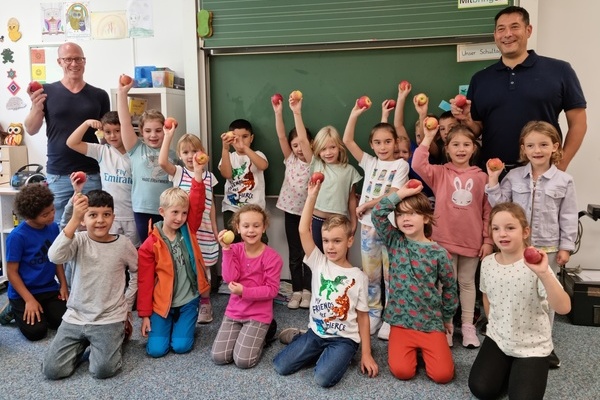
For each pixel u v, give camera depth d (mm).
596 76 2779
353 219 2680
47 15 3424
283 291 2928
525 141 2068
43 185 2432
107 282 2037
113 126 2723
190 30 2863
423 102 2443
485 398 1741
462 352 2168
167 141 2488
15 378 1932
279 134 2734
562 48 2795
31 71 3506
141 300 2170
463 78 2668
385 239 2057
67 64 2777
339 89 2807
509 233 1751
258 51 2854
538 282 1714
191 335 2203
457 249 2234
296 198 2752
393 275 2035
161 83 2986
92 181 2869
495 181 2086
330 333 1969
